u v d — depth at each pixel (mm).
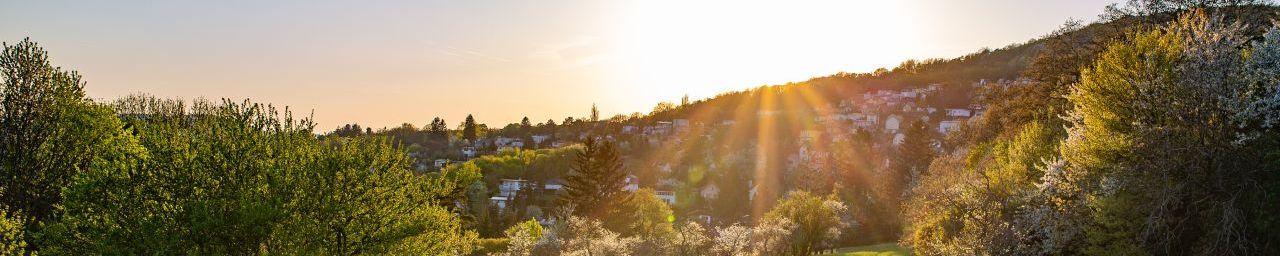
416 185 22203
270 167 18625
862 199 73312
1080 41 36688
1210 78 15219
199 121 20312
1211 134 15039
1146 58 18000
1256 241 14141
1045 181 19234
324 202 18797
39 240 17953
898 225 63500
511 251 36812
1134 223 16078
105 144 22547
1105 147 17344
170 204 17188
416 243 21047
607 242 32000
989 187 22625
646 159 166500
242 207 16734
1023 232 19109
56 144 22562
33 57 22969
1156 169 15359
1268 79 15133
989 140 43000
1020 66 182500
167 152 17781
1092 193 17141
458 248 24703
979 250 20594
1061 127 29500
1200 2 27234
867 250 44500
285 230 18234
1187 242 15633
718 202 113562
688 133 197750
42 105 22906
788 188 109688
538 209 92500
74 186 16672
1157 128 15547
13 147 22078
